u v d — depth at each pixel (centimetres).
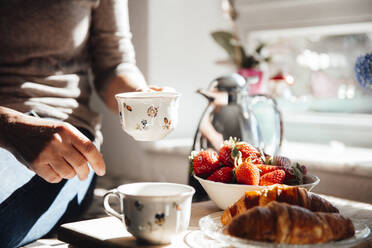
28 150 78
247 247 61
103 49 121
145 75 184
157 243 67
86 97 121
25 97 104
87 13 115
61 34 108
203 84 208
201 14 204
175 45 193
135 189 74
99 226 77
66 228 76
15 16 103
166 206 64
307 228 61
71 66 114
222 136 111
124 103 75
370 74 122
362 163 134
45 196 99
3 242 90
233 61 186
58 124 78
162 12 186
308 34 192
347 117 182
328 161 140
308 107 194
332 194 141
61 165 78
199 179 86
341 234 64
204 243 68
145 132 75
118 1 124
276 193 71
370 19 171
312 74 192
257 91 179
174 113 78
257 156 90
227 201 83
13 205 91
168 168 179
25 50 105
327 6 182
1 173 91
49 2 105
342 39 183
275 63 201
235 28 193
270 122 156
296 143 192
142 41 184
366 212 88
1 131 79
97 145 117
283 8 195
